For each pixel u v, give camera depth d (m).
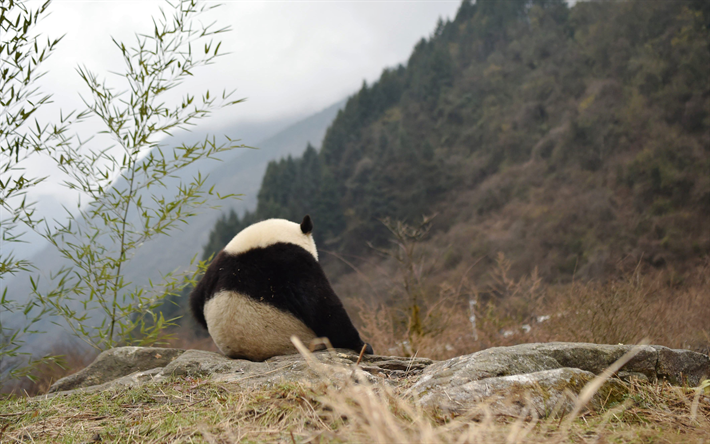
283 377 2.92
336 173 75.31
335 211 65.62
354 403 1.97
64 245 4.28
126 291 4.49
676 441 1.86
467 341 6.42
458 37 100.38
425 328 6.45
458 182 62.91
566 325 5.53
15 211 3.74
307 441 1.79
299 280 3.77
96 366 3.88
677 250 23.41
